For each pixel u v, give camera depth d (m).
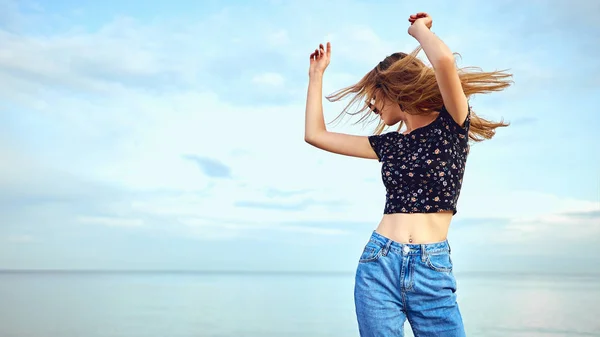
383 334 2.06
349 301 33.88
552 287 63.88
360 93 2.34
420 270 2.02
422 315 2.04
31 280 105.69
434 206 2.05
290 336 14.97
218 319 19.72
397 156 2.13
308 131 2.44
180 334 15.23
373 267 2.09
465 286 68.38
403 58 2.21
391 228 2.10
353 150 2.29
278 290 55.50
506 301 31.56
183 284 78.94
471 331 15.61
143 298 35.75
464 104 2.04
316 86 2.48
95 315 20.91
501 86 2.14
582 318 19.75
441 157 2.06
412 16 2.12
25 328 16.20
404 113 2.21
